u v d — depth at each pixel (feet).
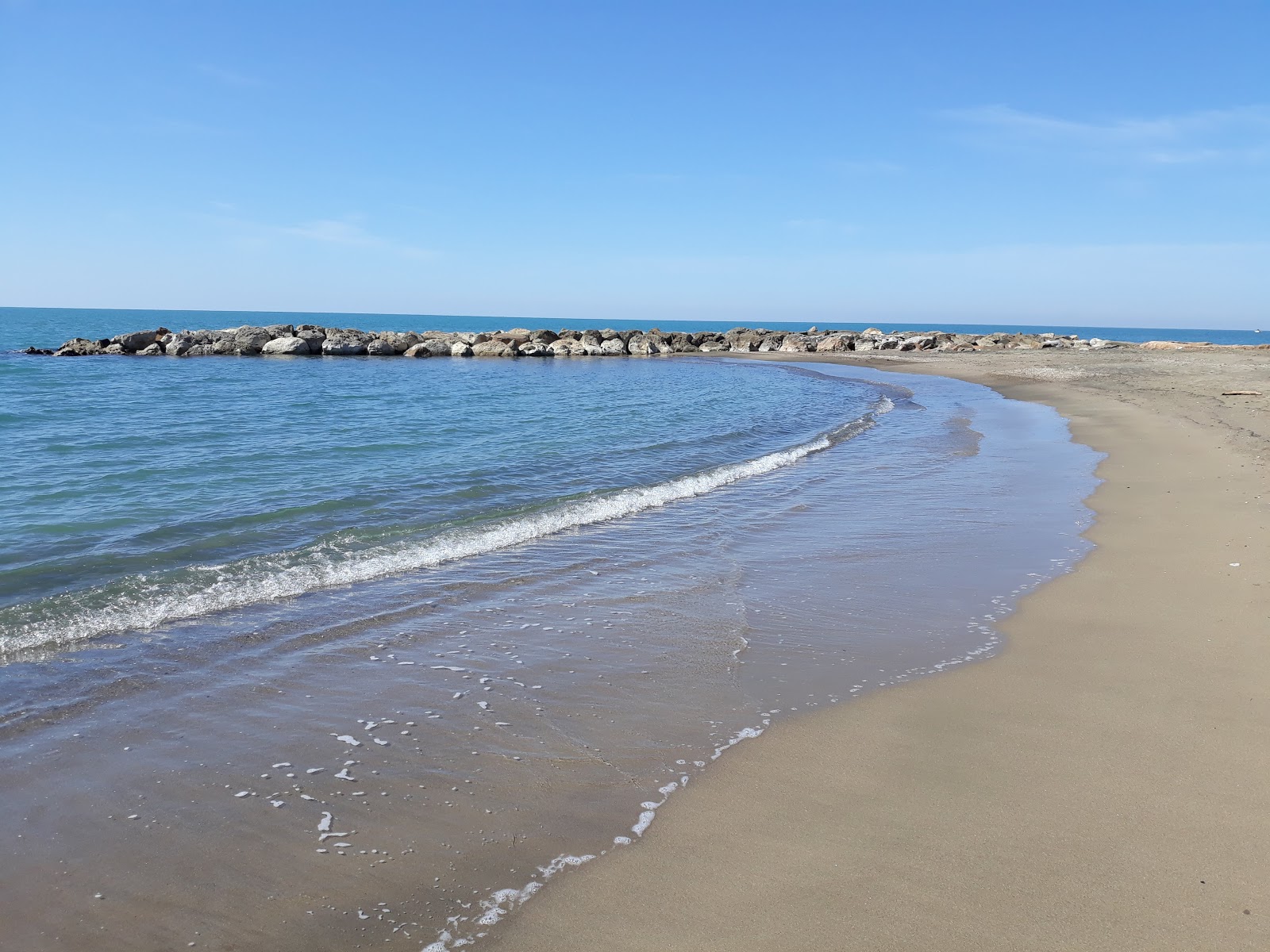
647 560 30.71
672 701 18.70
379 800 14.34
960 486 44.86
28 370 130.93
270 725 17.17
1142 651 20.90
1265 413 67.92
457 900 11.64
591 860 12.60
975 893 11.59
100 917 11.20
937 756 15.88
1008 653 21.30
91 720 17.16
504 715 17.87
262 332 193.16
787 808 14.10
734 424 74.64
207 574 27.22
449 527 34.35
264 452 53.16
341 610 24.47
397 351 199.72
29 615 22.88
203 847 12.86
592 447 58.54
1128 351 196.65
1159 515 35.27
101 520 34.01
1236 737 16.21
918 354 209.87
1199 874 11.92
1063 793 14.35
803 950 10.52
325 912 11.36
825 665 20.83
